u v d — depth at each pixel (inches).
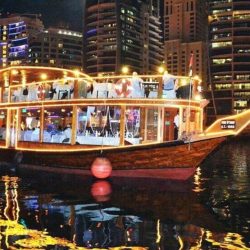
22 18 6776.6
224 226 572.1
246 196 806.5
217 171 1277.1
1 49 6879.9
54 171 1008.9
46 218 596.1
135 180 913.5
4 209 645.9
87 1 5748.0
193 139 850.1
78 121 970.1
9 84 1162.0
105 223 575.5
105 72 5551.2
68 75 1118.4
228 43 5374.0
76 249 466.9
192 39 6845.5
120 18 5526.6
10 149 1111.0
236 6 5315.0
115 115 931.3
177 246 480.4
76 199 730.2
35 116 1090.7
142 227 559.2
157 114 907.4
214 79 5462.6
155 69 6358.3
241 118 858.8
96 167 899.4
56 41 5861.2
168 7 7071.9
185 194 804.0
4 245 471.8
